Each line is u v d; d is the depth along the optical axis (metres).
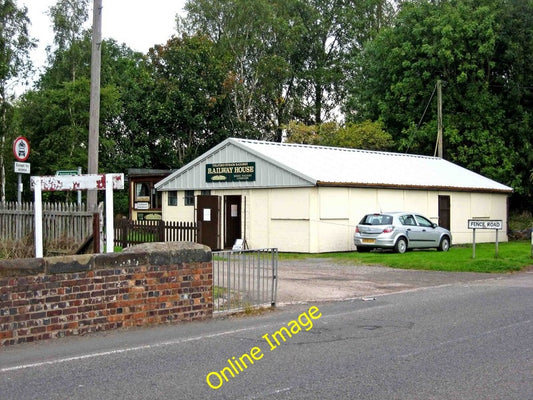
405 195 28.23
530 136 39.38
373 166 29.52
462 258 20.38
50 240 15.66
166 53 46.31
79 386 6.44
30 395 6.12
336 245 25.16
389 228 23.47
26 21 34.50
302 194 24.72
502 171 38.00
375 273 17.86
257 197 26.34
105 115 35.84
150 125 45.72
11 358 7.65
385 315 10.82
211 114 47.56
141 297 9.73
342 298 13.12
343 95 55.94
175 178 29.75
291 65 53.78
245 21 48.12
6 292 8.32
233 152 27.23
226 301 11.68
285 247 25.17
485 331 9.26
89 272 9.14
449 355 7.74
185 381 6.64
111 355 7.83
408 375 6.80
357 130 41.44
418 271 18.42
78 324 9.03
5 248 15.86
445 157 40.34
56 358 7.66
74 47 39.44
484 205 33.06
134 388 6.37
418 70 40.69
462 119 39.41
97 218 14.84
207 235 26.97
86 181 13.04
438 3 42.06
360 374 6.86
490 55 38.22
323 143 44.06
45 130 34.34
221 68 46.94
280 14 51.97
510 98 38.75
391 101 42.59
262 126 52.28
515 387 6.34
